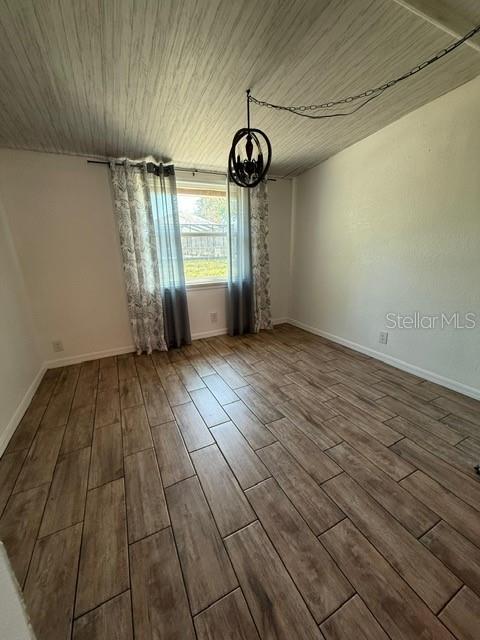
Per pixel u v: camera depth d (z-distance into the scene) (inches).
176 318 129.7
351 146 109.4
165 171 117.0
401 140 90.6
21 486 55.8
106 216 112.9
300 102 75.2
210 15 46.5
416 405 80.4
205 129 88.2
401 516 47.6
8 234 95.2
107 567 40.8
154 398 88.3
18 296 95.3
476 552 41.6
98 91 66.1
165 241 122.2
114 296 120.6
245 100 73.0
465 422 72.2
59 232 105.9
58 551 43.2
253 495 52.6
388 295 105.0
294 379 98.9
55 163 101.3
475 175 74.2
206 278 144.3
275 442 67.0
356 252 116.4
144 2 43.7
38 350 106.7
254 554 42.2
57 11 44.0
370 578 38.5
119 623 34.6
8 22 45.1
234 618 34.8
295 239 155.8
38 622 34.8
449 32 49.7
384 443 65.4
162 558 41.9
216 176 131.4
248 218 138.4
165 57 55.8
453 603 35.5
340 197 120.0
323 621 34.2
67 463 61.8
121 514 49.3
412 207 91.4
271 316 166.2
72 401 87.2
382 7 46.5
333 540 43.9
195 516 48.6
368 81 67.5
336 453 62.7
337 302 131.4
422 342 95.2
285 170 137.6
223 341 141.3
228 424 74.5
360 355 118.6
